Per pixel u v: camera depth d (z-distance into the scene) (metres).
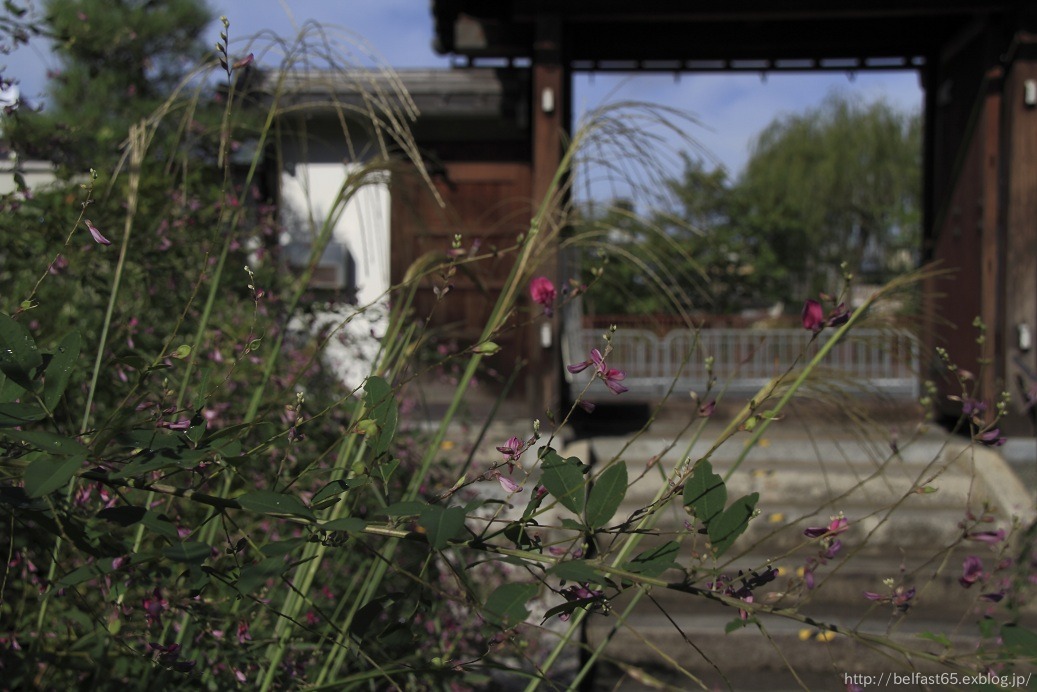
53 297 2.58
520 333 7.68
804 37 7.06
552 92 5.87
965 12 5.80
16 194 2.50
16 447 1.26
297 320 3.46
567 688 1.54
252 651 1.85
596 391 7.21
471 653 2.80
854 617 4.00
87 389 2.41
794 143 27.80
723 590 1.34
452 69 7.96
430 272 1.84
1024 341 5.50
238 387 2.92
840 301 1.44
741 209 22.47
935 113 7.09
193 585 1.23
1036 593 3.13
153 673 1.86
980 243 5.88
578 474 1.28
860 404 2.07
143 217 2.84
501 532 1.27
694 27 7.12
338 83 2.82
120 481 1.23
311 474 1.35
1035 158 5.61
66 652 1.85
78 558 1.91
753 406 1.52
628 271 2.43
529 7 5.90
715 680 3.73
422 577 1.41
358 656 1.66
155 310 2.80
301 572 1.99
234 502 1.19
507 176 8.38
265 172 6.14
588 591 1.26
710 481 1.28
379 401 1.34
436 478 3.29
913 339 2.00
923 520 4.61
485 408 7.65
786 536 4.67
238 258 3.13
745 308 22.28
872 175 27.25
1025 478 5.03
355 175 2.29
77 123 3.00
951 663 1.21
